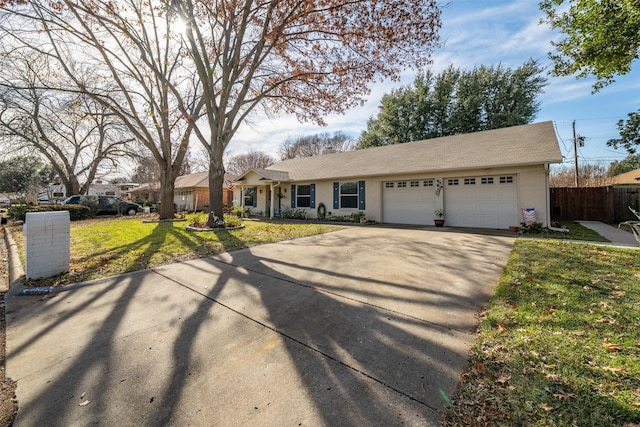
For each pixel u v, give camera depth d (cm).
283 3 875
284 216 1706
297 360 241
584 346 242
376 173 1292
